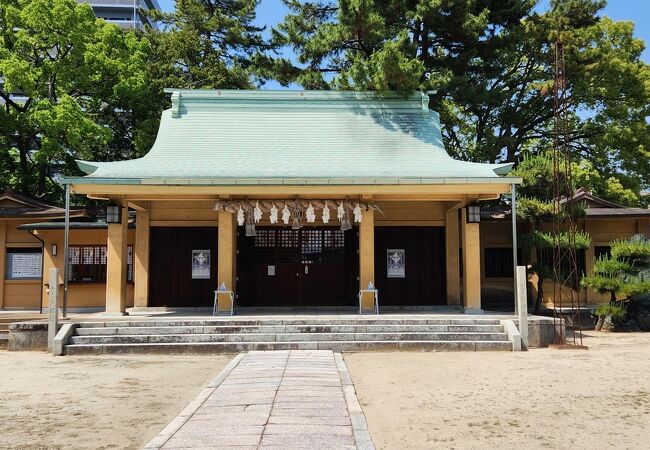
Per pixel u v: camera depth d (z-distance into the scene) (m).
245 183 14.14
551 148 27.92
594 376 9.26
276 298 17.55
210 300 17.31
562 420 6.70
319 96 19.05
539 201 17.86
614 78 26.36
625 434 6.16
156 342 12.03
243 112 18.62
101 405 7.50
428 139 18.06
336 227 17.75
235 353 11.73
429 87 22.34
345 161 16.47
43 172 25.58
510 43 25.34
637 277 15.97
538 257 19.19
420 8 22.97
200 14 33.75
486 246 19.83
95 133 22.97
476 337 12.27
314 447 5.52
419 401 7.64
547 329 12.63
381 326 12.56
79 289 18.69
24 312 19.03
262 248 17.72
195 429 6.11
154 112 26.94
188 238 17.48
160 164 15.80
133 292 18.36
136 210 17.19
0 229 20.17
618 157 27.98
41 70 22.81
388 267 17.81
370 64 19.55
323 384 8.45
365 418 6.68
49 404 7.56
